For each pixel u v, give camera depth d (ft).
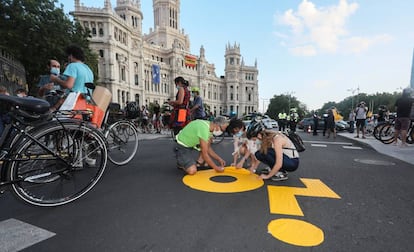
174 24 269.44
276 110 277.23
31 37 50.65
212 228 6.46
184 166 12.14
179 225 6.63
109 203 8.24
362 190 9.70
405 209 7.76
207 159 11.98
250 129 11.59
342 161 15.89
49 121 7.77
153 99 195.93
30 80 57.47
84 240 5.85
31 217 7.14
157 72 182.80
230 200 8.54
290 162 11.09
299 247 5.55
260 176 11.19
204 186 10.19
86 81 11.50
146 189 9.75
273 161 11.37
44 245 5.64
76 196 8.46
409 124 23.72
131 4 171.12
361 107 30.55
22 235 6.07
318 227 6.51
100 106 11.09
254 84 291.17
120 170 13.01
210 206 7.98
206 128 11.65
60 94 11.16
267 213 7.43
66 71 10.80
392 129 24.57
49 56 54.13
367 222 6.82
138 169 13.28
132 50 163.73
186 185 10.30
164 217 7.13
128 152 15.75
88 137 8.98
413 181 11.05
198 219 7.00
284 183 10.70
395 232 6.23
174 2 267.18
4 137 7.00
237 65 276.21
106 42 133.28
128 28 152.97
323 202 8.36
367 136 35.12
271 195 9.06
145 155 17.81
